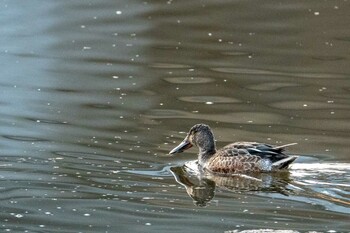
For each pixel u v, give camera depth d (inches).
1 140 695.1
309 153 677.3
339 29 967.6
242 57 900.6
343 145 693.3
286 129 730.2
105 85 826.2
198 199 596.1
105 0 1056.2
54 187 612.4
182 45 935.0
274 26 977.5
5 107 768.3
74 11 1021.2
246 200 595.8
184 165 665.6
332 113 762.8
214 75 853.2
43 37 949.8
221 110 770.2
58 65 877.2
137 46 928.3
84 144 690.8
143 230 546.6
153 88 818.8
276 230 546.9
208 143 676.1
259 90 817.5
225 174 651.5
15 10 1018.1
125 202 589.3
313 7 1024.9
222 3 1043.3
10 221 559.8
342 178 627.5
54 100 788.0
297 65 879.7
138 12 1019.3
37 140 697.6
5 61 882.8
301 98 797.9
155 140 704.4
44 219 562.3
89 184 619.2
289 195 601.6
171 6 1037.2
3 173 634.8
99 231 545.0
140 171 645.9
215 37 951.6
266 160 642.8
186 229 548.1
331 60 893.2
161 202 591.5
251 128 733.3
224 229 549.0
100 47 924.0
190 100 793.6
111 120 743.7
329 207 580.7
